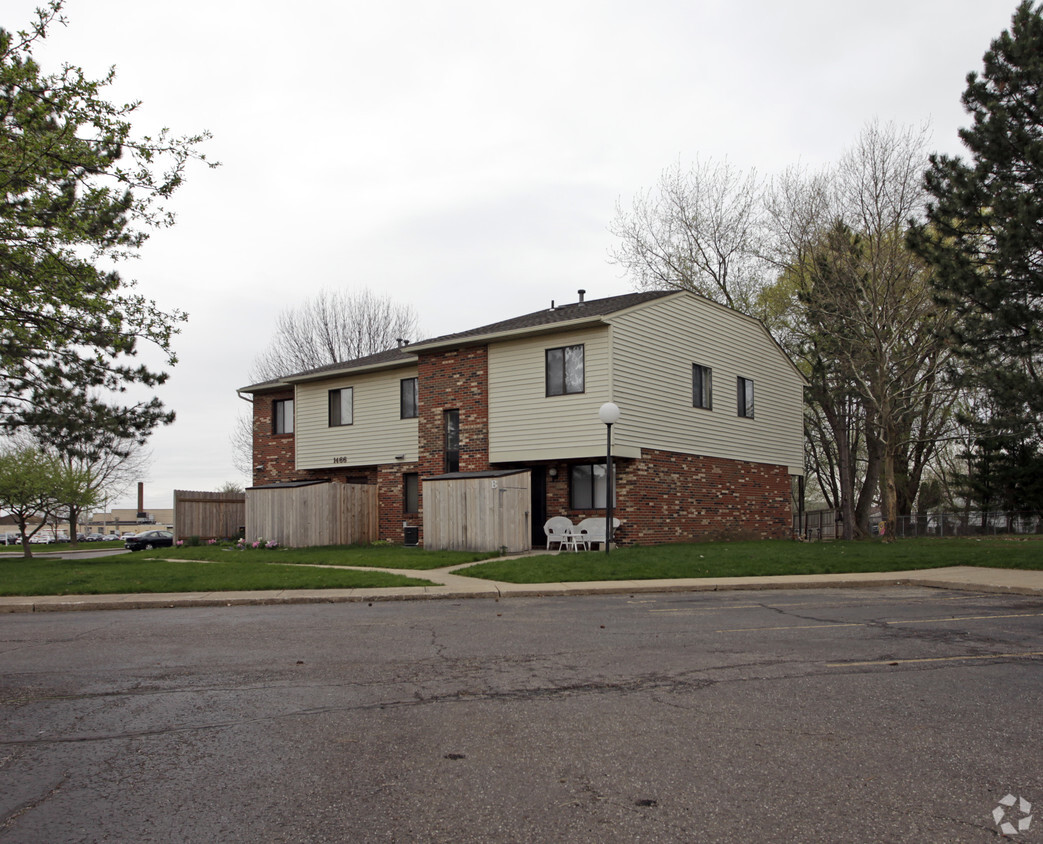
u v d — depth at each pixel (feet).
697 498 77.82
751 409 87.71
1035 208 54.29
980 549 64.85
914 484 124.36
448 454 79.20
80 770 15.42
